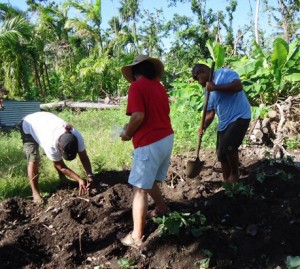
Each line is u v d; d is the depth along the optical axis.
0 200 5.04
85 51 25.89
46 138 4.55
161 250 3.67
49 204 4.86
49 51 22.27
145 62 3.85
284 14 17.81
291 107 8.34
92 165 6.23
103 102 17.44
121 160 6.68
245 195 4.44
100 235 4.05
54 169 5.85
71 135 4.41
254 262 3.51
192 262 3.54
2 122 11.22
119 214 4.38
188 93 9.94
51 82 21.17
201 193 5.11
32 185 5.00
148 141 3.75
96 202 4.81
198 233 3.74
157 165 3.83
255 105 9.39
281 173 5.10
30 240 3.95
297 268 3.20
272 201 4.45
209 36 30.52
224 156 5.00
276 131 8.16
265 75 8.89
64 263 3.68
